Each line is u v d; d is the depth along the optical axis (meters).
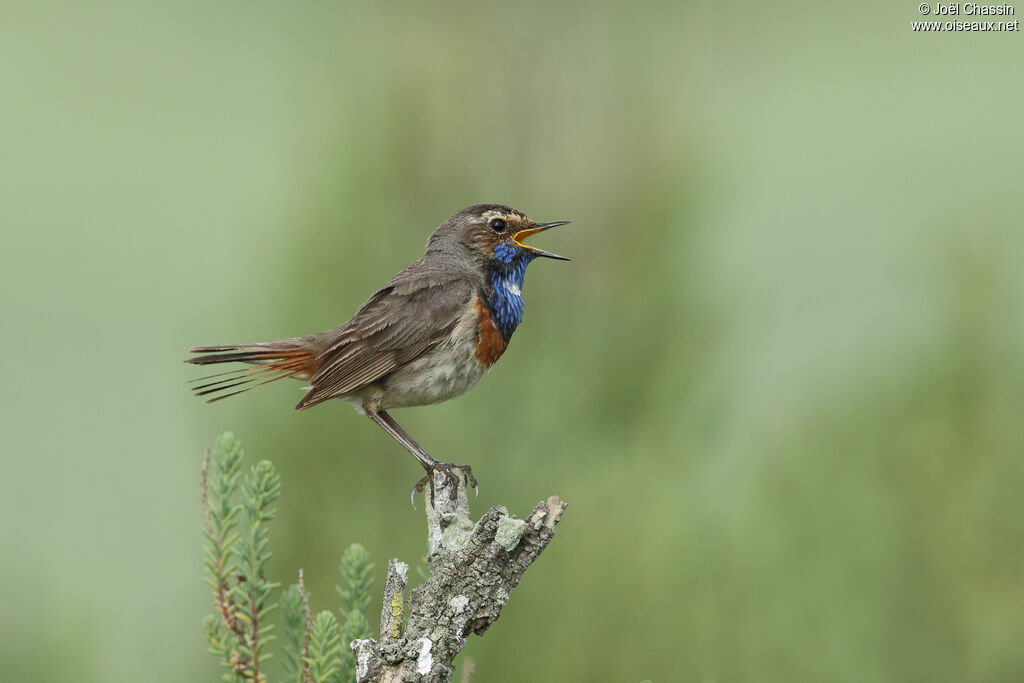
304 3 42.44
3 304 27.56
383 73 13.02
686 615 11.97
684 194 13.02
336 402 12.21
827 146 29.94
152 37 45.38
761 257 21.33
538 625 11.86
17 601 9.16
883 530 12.37
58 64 43.97
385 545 12.09
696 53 13.96
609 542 11.98
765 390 13.98
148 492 19.16
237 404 12.38
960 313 12.61
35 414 22.25
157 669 11.23
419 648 6.47
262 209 30.17
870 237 22.78
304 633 7.22
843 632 12.31
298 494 12.19
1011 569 12.12
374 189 12.76
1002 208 13.27
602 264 13.12
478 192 13.05
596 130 13.11
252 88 41.09
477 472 12.38
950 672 12.23
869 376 13.12
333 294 12.58
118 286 28.19
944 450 12.36
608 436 12.71
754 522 12.69
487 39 13.03
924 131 31.06
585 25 13.11
